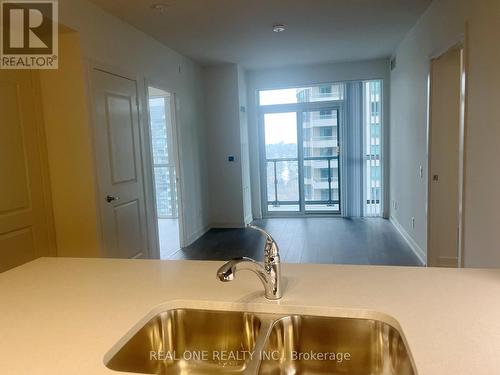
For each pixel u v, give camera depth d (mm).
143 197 3893
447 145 3520
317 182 6617
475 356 826
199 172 5574
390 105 5805
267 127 6559
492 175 2254
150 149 4062
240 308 1152
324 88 6273
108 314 1105
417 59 4043
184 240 4969
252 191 6582
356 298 1150
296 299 1159
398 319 1006
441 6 3186
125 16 3424
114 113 3393
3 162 2658
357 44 4891
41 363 863
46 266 1587
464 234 2707
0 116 2631
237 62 5578
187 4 3221
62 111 3006
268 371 1037
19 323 1066
